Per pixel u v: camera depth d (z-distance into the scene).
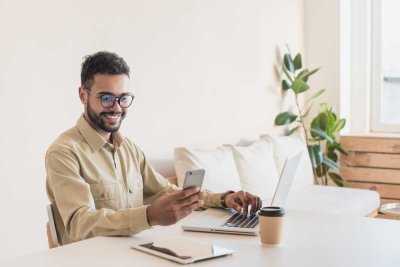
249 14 4.44
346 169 5.23
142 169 2.40
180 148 3.46
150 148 3.47
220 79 4.12
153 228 2.01
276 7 4.84
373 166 5.11
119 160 2.27
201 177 1.76
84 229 1.89
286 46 4.95
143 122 3.42
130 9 3.29
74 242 1.92
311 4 5.31
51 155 2.04
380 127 5.50
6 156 2.67
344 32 5.28
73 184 1.98
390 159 5.03
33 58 2.77
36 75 2.79
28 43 2.75
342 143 5.23
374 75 5.50
